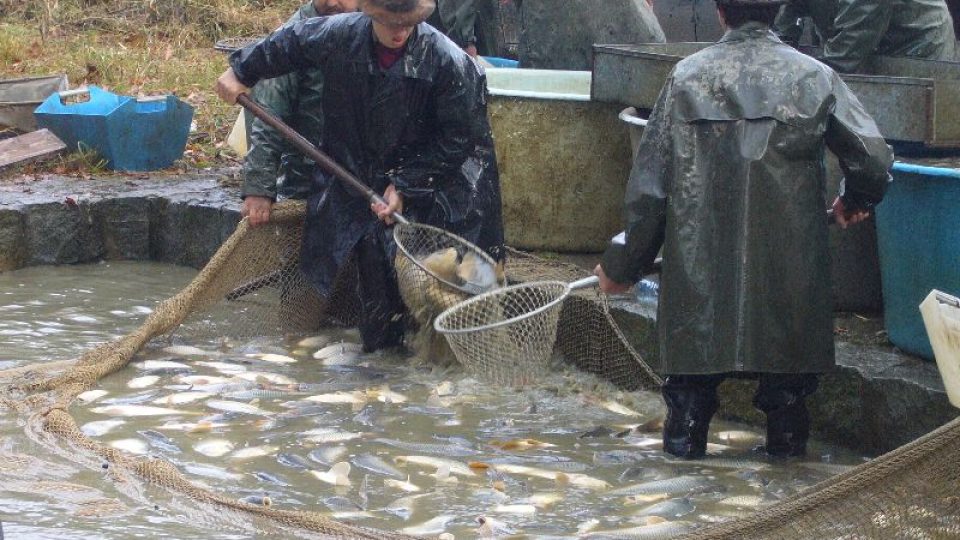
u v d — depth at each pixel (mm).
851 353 6383
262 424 6285
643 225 5715
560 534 5027
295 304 7957
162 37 16672
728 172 5562
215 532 4945
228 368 7207
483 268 7078
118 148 10664
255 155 7711
